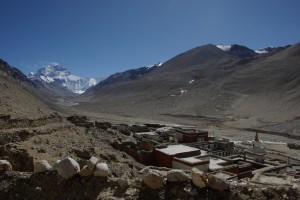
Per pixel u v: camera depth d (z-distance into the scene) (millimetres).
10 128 33812
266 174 36375
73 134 42594
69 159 11578
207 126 136125
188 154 48781
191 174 11039
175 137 75812
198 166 42562
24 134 31766
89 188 11109
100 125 55812
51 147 31828
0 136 29062
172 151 49219
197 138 73625
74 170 11383
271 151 84750
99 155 33969
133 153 48031
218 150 68438
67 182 11312
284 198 10906
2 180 11672
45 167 11727
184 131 75688
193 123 145625
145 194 10695
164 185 10914
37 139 32750
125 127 74062
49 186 11305
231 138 104250
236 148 76125
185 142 73250
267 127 132750
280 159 69688
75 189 11125
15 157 21578
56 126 41438
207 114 177375
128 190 10922
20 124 35875
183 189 10695
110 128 60156
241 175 43062
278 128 128875
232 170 43250
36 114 49625
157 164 48844
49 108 89062
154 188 10766
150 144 55031
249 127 135000
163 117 163250
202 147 67875
